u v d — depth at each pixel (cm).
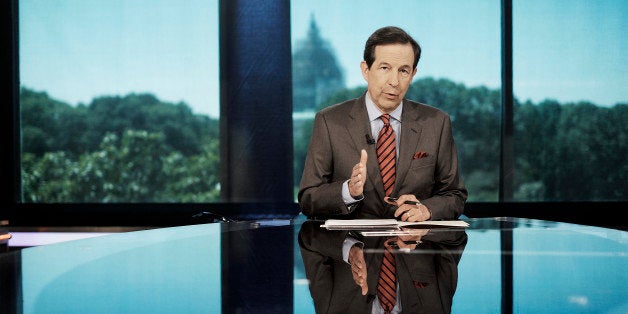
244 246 147
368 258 127
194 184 387
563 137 374
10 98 383
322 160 228
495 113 375
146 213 384
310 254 133
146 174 389
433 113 233
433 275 109
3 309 87
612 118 371
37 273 115
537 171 375
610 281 104
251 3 369
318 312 84
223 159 378
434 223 191
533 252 134
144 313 84
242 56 370
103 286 103
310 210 218
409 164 222
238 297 93
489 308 86
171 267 120
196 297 94
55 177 390
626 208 373
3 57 381
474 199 380
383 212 222
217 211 379
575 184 376
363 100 234
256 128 372
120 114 386
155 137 387
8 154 385
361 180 196
